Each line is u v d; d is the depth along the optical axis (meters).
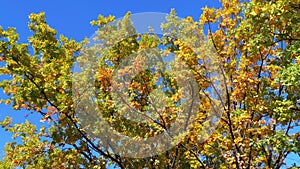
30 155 12.88
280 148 10.42
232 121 11.28
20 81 11.74
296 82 9.92
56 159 12.40
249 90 11.17
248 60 11.43
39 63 13.15
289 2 10.50
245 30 11.41
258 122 11.02
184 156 12.54
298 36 11.30
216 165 12.84
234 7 12.21
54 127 12.09
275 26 11.08
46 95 11.48
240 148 11.34
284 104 10.20
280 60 11.73
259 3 10.73
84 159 12.37
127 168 12.54
